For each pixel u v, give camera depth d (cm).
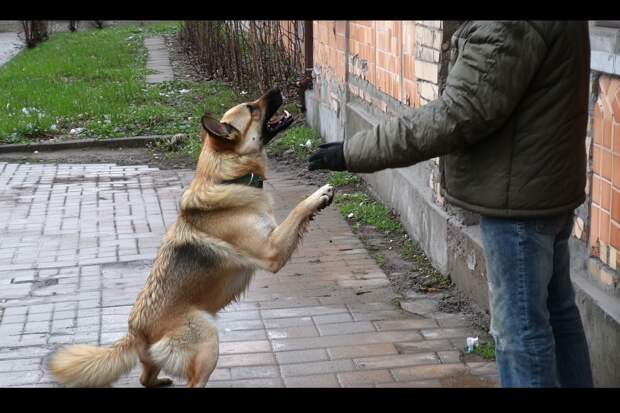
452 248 617
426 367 493
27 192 970
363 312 583
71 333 564
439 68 636
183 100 1516
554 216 358
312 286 637
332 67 1068
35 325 579
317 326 561
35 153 1205
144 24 3125
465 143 348
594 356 447
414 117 352
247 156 474
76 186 995
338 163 370
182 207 470
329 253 712
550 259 361
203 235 459
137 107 1453
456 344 524
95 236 790
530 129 346
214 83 1675
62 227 823
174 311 442
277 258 464
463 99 340
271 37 1430
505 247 358
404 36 748
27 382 491
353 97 980
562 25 338
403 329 551
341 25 1005
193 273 449
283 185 957
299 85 1261
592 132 462
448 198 375
